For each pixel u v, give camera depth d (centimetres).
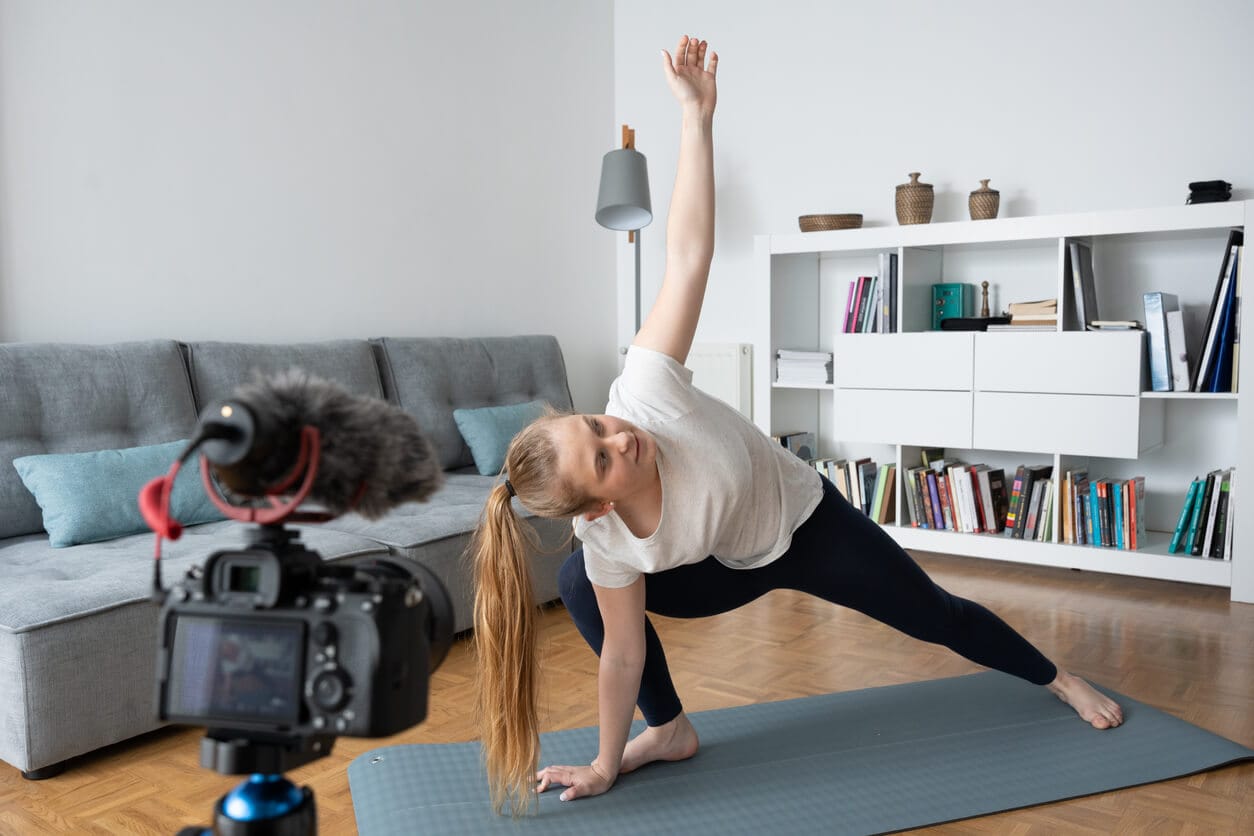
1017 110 411
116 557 248
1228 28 365
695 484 169
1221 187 341
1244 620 315
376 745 225
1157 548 362
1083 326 364
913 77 435
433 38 438
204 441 54
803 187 468
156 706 59
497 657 173
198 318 353
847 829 181
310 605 57
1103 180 393
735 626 316
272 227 376
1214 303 344
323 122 394
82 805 198
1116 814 187
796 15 465
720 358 477
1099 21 390
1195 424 382
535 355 440
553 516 165
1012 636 221
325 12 393
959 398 390
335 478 57
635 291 511
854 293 425
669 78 167
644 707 207
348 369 360
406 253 429
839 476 432
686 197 170
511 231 478
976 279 424
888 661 279
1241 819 184
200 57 351
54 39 311
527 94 483
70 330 318
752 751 217
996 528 397
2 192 300
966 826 183
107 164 325
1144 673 267
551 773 198
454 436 394
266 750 59
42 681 204
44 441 278
